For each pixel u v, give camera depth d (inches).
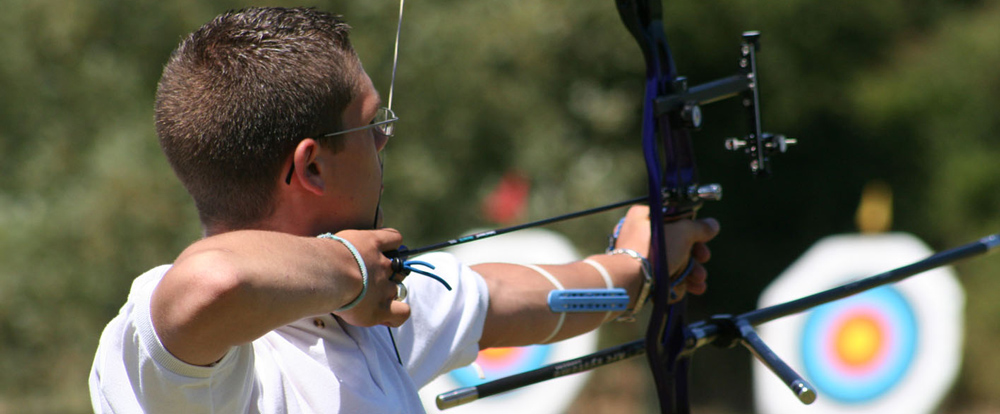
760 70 1149.1
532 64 841.5
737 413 1387.8
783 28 1138.7
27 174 775.7
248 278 142.5
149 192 738.8
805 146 1286.9
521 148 844.6
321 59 179.5
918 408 570.3
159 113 184.5
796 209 1341.0
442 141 826.2
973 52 1264.8
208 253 145.2
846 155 1300.4
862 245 604.4
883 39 1226.6
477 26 815.7
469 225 829.8
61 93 778.2
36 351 769.6
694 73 1136.2
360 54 780.0
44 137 780.0
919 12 1280.8
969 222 1304.1
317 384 180.4
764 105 1189.1
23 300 739.4
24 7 764.0
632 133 960.3
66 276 740.0
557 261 641.6
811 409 614.5
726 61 1119.6
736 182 1315.2
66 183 776.3
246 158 177.9
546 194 877.8
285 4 751.1
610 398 1227.9
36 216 749.9
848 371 598.2
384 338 199.8
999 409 1273.4
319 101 178.5
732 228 1354.6
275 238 153.4
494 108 824.9
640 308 256.2
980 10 1334.9
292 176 179.6
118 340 157.4
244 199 181.9
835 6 1157.1
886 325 587.5
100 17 770.8
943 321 574.2
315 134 179.2
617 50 873.5
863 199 1278.3
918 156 1302.9
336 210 185.8
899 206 1306.6
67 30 762.2
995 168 1264.8
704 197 236.7
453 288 222.1
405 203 810.8
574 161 892.0
